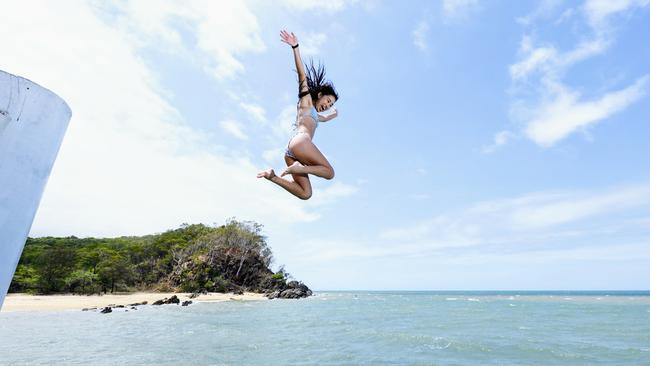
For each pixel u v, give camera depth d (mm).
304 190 2764
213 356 14961
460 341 19875
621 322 33219
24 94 1549
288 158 2881
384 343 19016
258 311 41375
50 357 13953
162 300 49094
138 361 13656
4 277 1529
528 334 23906
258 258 86500
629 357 16328
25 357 13898
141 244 84688
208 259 77562
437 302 80188
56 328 22656
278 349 16875
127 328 23359
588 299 100312
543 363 15016
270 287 81500
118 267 66812
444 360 15133
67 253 63625
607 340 21484
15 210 1544
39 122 1617
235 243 82250
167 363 13453
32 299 47656
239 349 16672
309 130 2832
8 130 1487
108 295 61125
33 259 70062
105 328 23109
